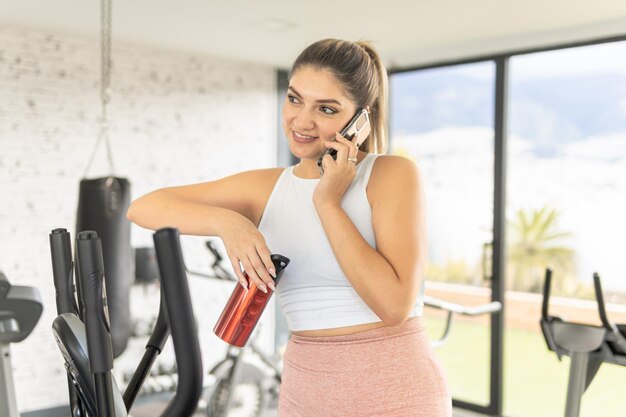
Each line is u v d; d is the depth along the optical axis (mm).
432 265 5555
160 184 5480
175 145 5543
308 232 1374
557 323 3016
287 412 1426
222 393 4449
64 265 1076
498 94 5082
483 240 5258
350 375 1334
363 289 1255
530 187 5082
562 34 4633
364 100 1361
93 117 5121
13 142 4789
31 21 4566
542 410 5055
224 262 5816
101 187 4359
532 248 5098
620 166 4715
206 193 1494
